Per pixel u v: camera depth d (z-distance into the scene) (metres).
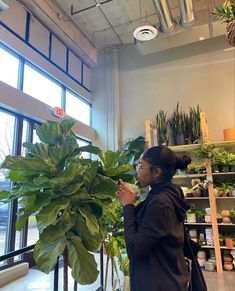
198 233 4.32
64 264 1.51
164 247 1.10
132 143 2.69
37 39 4.60
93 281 1.27
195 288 1.20
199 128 4.70
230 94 5.00
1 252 3.73
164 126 4.96
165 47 4.86
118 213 1.85
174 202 1.17
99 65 6.28
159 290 1.03
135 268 1.12
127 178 1.70
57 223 1.37
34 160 1.43
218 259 3.95
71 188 1.42
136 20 5.12
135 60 5.99
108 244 1.85
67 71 5.44
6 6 3.21
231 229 4.35
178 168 1.34
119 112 5.91
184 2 3.88
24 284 3.32
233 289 3.22
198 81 5.30
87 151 1.67
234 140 4.29
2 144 3.86
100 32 5.69
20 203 1.51
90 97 6.13
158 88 5.64
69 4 4.85
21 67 4.21
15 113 4.02
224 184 4.34
